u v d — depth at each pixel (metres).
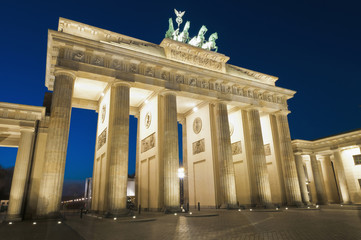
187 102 53.22
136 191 49.25
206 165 50.06
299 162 65.12
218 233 17.45
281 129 55.50
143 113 51.44
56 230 20.81
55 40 35.03
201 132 52.91
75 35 37.88
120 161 35.44
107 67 38.53
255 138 50.94
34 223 26.22
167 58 45.53
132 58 40.34
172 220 27.31
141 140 50.78
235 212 36.81
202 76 46.56
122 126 37.03
